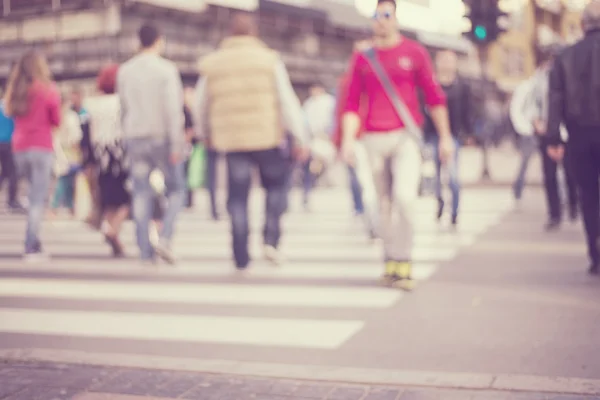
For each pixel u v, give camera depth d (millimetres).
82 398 4949
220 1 37719
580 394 4867
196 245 12945
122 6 33844
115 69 11523
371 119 8570
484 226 14711
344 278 9523
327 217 17250
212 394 5027
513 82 76000
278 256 10461
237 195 9875
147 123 10250
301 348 6332
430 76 8602
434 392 4988
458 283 8984
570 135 9055
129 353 6332
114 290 9023
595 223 9250
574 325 6836
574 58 8906
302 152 10141
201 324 7254
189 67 36688
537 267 9945
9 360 5863
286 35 43844
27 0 35969
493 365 5688
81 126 15914
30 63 11219
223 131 9781
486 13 20734
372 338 6582
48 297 8648
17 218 18469
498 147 56844
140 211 10461
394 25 8523
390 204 8797
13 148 11445
